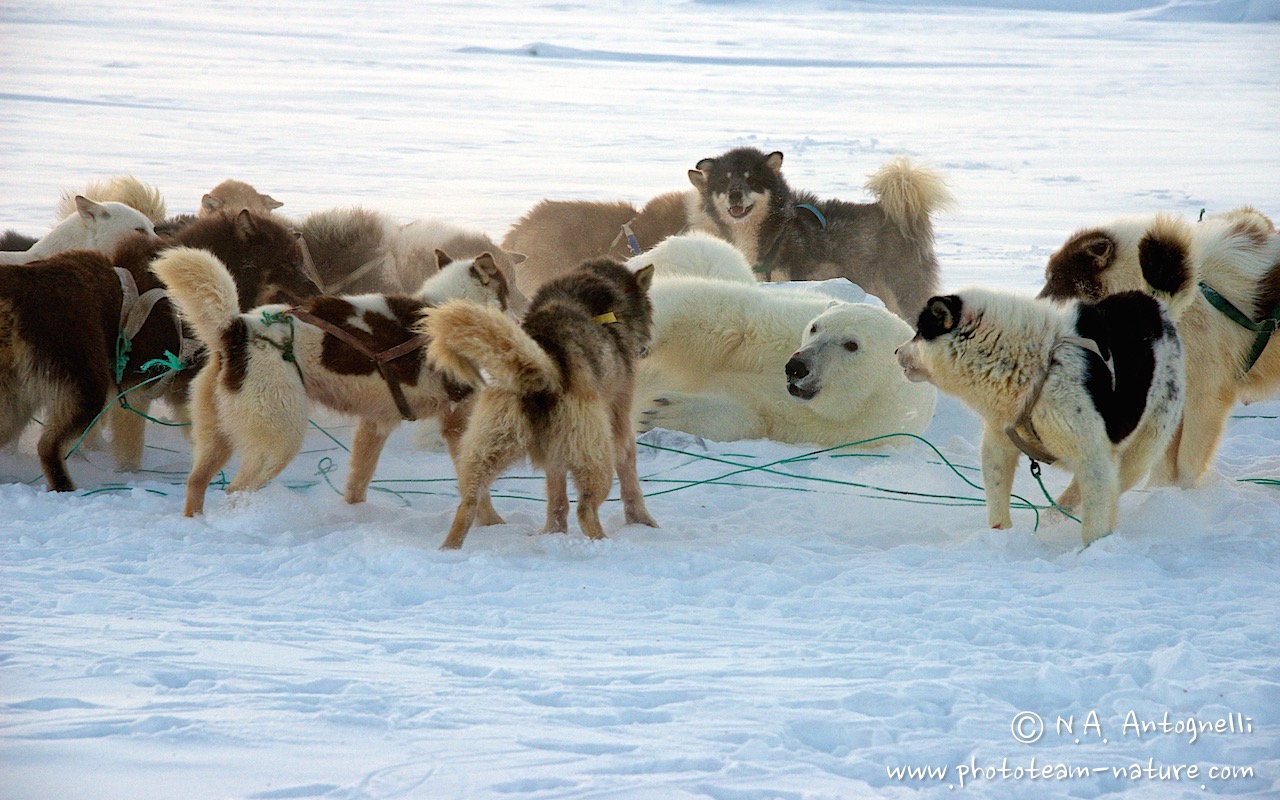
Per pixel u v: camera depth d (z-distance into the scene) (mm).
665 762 4457
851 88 59594
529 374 7820
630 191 29547
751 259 17688
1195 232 10188
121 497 9422
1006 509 8828
